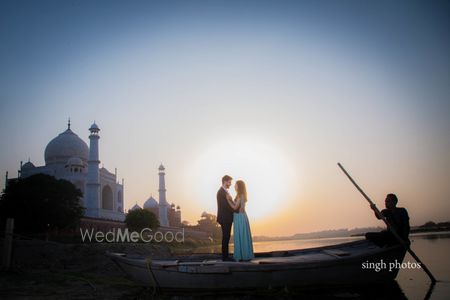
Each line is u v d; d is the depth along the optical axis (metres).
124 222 63.00
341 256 10.19
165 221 90.69
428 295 8.55
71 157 74.75
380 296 8.58
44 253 20.30
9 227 13.78
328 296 8.74
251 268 9.00
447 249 22.05
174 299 9.00
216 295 9.23
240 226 10.54
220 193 10.80
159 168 94.12
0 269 13.28
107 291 10.30
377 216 10.43
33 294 9.72
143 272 9.97
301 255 11.55
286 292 8.92
